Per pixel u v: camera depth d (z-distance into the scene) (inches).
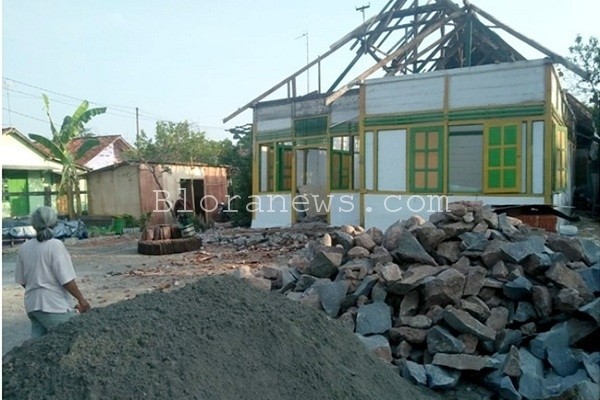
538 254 216.1
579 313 190.7
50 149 807.7
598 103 696.4
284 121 649.0
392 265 216.7
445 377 166.4
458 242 237.1
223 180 1075.9
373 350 179.0
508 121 455.2
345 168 626.2
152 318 127.3
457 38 635.5
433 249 239.8
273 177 666.2
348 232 284.8
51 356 110.7
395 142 517.0
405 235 241.3
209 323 130.4
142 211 888.9
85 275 392.2
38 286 159.8
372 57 629.0
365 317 198.8
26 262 161.9
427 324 190.5
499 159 460.4
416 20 613.3
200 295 146.0
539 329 197.0
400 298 211.2
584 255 234.8
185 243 519.5
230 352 122.2
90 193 920.9
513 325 195.9
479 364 168.7
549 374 173.9
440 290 195.9
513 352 169.0
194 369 111.2
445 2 571.5
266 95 657.0
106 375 103.7
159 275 377.1
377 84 525.3
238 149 903.7
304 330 145.3
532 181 446.3
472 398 163.0
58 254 161.2
